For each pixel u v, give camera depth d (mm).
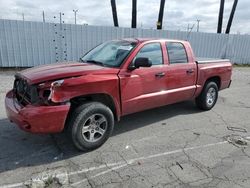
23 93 3705
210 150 3965
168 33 14203
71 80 3430
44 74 3484
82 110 3574
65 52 11734
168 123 5184
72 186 2943
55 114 3312
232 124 5262
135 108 4387
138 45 4383
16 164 3393
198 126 5070
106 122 3895
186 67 5234
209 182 3090
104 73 3822
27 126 3299
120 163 3492
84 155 3697
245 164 3549
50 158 3578
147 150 3910
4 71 10547
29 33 10891
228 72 6527
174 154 3801
